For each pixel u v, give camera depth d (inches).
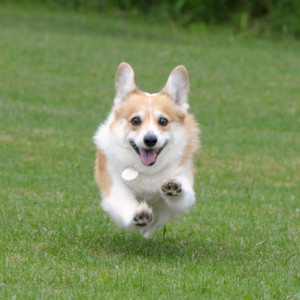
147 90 986.7
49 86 966.4
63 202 450.9
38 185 502.0
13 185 497.0
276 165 627.5
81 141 682.2
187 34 1535.4
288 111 909.2
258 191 526.9
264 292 276.5
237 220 427.2
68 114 815.1
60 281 281.0
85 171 561.3
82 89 968.3
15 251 330.0
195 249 358.0
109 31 1472.7
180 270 307.1
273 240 379.9
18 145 646.5
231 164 622.5
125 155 325.7
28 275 286.0
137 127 321.7
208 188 528.4
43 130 722.2
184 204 323.3
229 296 270.5
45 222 397.1
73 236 367.9
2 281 279.0
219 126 805.2
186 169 334.6
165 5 1665.8
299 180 577.0
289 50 1419.8
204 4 1656.0
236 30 1600.6
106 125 341.4
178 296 266.4
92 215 422.0
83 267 308.2
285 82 1099.9
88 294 264.4
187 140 333.1
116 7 1674.5
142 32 1505.9
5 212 414.9
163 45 1355.8
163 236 381.4
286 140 743.7
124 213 318.0
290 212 462.3
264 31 1583.4
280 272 314.0
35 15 1555.1
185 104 337.7
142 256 337.1
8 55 1130.0
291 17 1584.6
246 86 1060.5
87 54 1203.2
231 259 339.0
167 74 1107.9
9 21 1446.9
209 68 1175.6
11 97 879.1
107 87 994.1
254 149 692.7
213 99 962.1
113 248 350.6
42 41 1267.2
